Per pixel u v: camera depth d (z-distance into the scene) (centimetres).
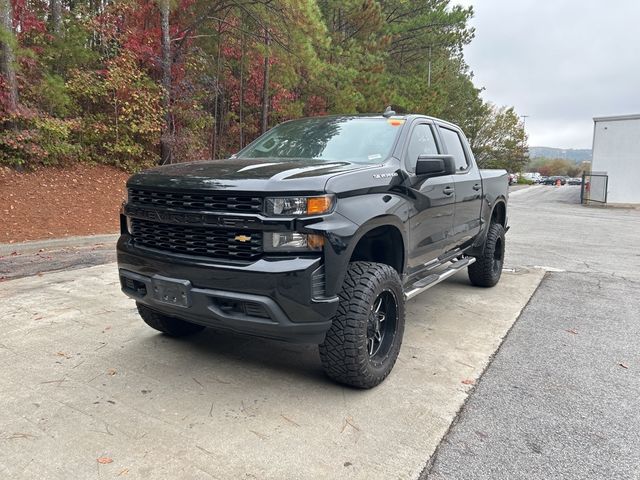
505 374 377
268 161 374
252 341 429
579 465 262
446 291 631
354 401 324
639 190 2852
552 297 614
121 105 1458
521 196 3609
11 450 259
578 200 3192
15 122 1201
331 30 2192
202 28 1741
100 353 391
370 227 332
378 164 375
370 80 2105
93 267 695
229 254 304
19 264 706
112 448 263
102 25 1520
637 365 401
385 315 363
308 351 409
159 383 342
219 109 2075
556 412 320
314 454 263
